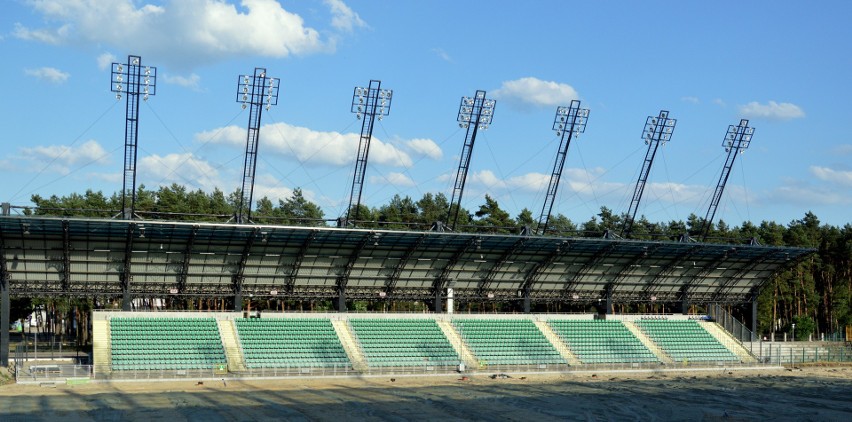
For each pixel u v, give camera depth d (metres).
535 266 118.56
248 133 102.56
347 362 104.25
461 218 193.25
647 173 127.62
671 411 78.12
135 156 95.62
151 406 74.00
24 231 90.38
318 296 111.38
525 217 199.88
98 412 70.44
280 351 103.62
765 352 134.50
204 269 103.50
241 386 89.56
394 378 100.44
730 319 135.88
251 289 107.88
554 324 124.19
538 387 95.00
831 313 185.25
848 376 116.00
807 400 87.75
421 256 111.12
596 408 78.94
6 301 95.69
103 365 93.44
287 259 105.81
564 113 119.31
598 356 118.25
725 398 88.00
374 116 108.56
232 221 99.12
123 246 97.38
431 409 75.94
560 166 120.44
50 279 98.31
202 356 99.12
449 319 118.38
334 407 75.56
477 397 84.56
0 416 67.62
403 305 173.12
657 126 126.75
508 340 117.12
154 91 95.94
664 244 118.06
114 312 102.31
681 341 127.75
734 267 130.00
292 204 187.25
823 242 194.38
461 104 113.31
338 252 106.69
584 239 113.19
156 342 99.56
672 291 132.50
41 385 87.38
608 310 128.62
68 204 159.50
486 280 118.81
